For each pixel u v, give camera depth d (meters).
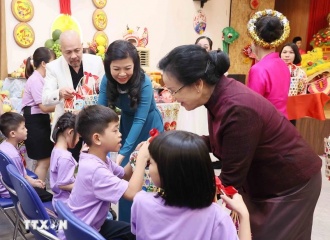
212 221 0.86
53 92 2.00
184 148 0.82
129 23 4.29
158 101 2.50
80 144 2.15
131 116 1.78
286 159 1.10
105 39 4.00
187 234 0.86
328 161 2.04
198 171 0.82
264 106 1.04
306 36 7.42
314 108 3.13
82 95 1.92
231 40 5.45
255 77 1.75
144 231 0.91
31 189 1.23
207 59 1.00
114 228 1.45
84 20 3.87
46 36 3.60
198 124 3.15
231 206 0.96
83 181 1.25
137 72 1.61
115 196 1.21
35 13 3.49
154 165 0.88
